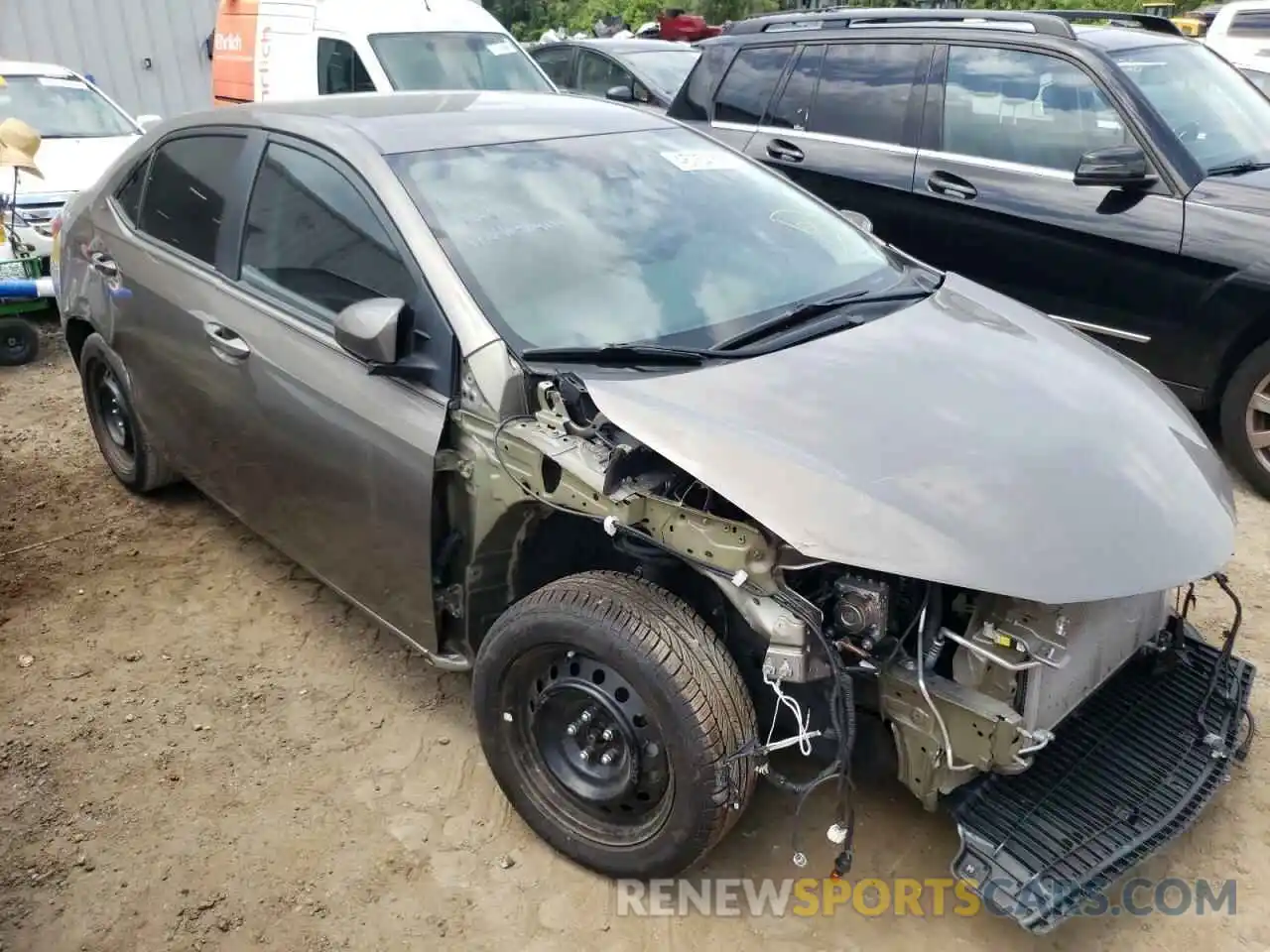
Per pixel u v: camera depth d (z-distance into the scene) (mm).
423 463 2777
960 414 2568
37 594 4066
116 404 4598
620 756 2609
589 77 10633
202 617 3912
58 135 8531
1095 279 5008
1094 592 2215
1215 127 5223
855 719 2658
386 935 2598
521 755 2777
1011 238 5254
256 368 3342
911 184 5602
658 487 2459
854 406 2545
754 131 6355
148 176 4176
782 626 2266
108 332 4258
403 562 2967
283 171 3422
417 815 2969
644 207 3322
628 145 3588
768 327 2938
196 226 3771
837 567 2381
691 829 2438
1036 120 5258
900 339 2928
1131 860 2428
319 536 3328
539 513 2711
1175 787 2623
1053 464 2443
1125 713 2855
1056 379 2826
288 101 3816
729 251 3281
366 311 2711
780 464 2316
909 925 2611
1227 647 2861
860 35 5965
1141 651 2926
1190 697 2920
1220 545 2475
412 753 3209
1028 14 5477
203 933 2605
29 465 5234
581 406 2555
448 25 9055
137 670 3607
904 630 2426
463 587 2900
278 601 4008
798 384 2629
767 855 2816
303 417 3172
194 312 3641
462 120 3461
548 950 2553
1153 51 5449
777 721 2738
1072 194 5055
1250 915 2611
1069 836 2465
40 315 7723
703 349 2797
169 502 4809
